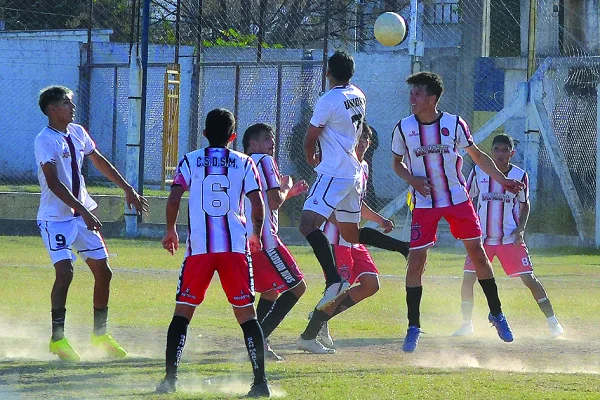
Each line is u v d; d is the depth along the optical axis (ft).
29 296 115.96
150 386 61.62
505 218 99.35
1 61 271.08
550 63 199.21
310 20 299.79
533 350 85.05
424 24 277.44
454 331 100.17
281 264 77.71
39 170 77.30
